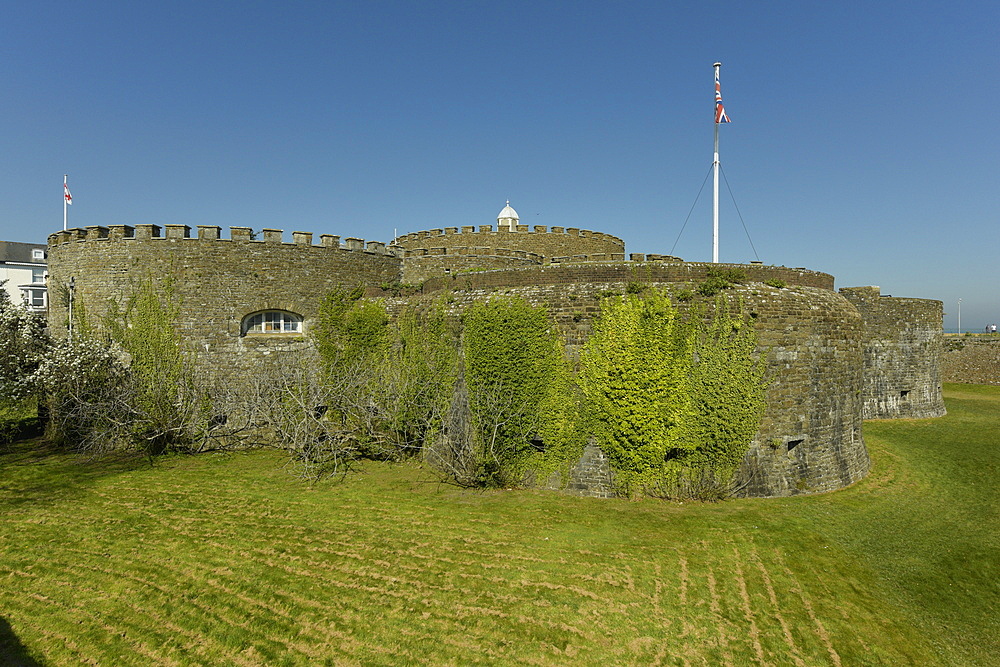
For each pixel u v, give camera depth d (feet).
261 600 32.68
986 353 129.90
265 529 43.11
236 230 74.13
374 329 69.05
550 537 41.42
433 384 60.18
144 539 41.16
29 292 199.52
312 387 65.62
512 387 53.47
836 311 55.42
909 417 93.45
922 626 31.22
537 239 113.19
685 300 50.01
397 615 31.17
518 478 53.26
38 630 29.50
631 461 49.47
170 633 29.35
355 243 83.51
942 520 45.96
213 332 71.72
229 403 69.82
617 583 34.83
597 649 28.48
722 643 29.12
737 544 40.01
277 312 76.74
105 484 54.60
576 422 51.16
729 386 49.16
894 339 93.50
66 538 41.29
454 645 28.53
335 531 42.75
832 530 43.09
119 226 71.46
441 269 92.27
